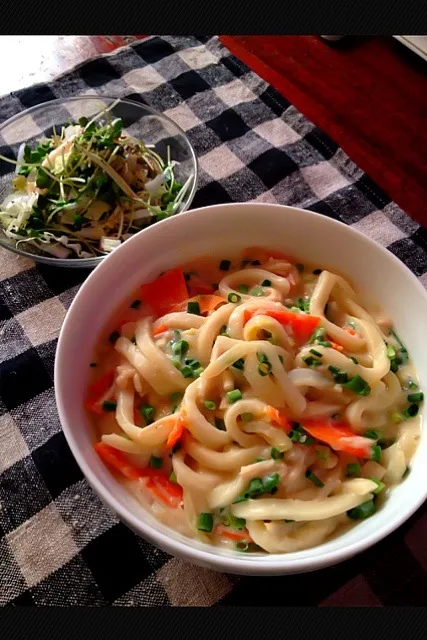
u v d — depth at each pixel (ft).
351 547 0.84
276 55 1.81
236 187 1.57
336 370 1.05
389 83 1.76
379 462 1.03
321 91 1.73
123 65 1.80
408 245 1.45
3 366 1.26
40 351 1.28
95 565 1.05
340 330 1.10
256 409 1.00
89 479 0.86
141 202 1.50
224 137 1.66
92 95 1.66
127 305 1.15
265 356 1.01
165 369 1.04
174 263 1.19
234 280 1.19
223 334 1.08
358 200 1.53
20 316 1.34
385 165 1.60
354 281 1.18
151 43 1.84
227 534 0.96
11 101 1.71
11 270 1.41
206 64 1.81
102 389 1.06
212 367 1.01
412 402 1.08
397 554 1.08
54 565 1.05
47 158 1.52
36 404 1.22
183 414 0.99
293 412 1.01
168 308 1.15
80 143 1.50
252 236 1.19
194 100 1.73
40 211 1.47
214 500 0.96
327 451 1.01
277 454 0.97
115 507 0.85
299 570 0.83
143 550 1.07
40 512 1.10
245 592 1.04
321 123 1.67
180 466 0.97
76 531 1.08
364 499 0.96
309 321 1.09
